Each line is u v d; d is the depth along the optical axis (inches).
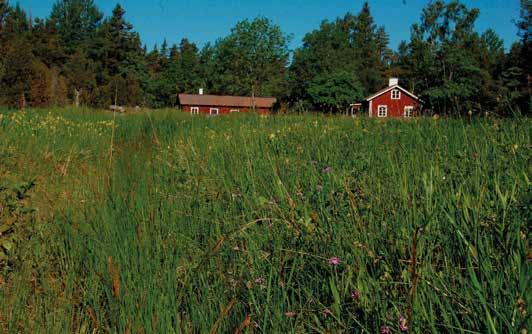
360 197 125.0
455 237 97.0
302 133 269.7
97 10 3543.3
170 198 155.4
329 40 3038.9
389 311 83.0
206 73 3425.2
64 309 106.4
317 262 100.5
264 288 98.0
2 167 253.9
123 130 522.3
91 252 125.2
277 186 145.9
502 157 144.0
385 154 176.6
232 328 92.1
